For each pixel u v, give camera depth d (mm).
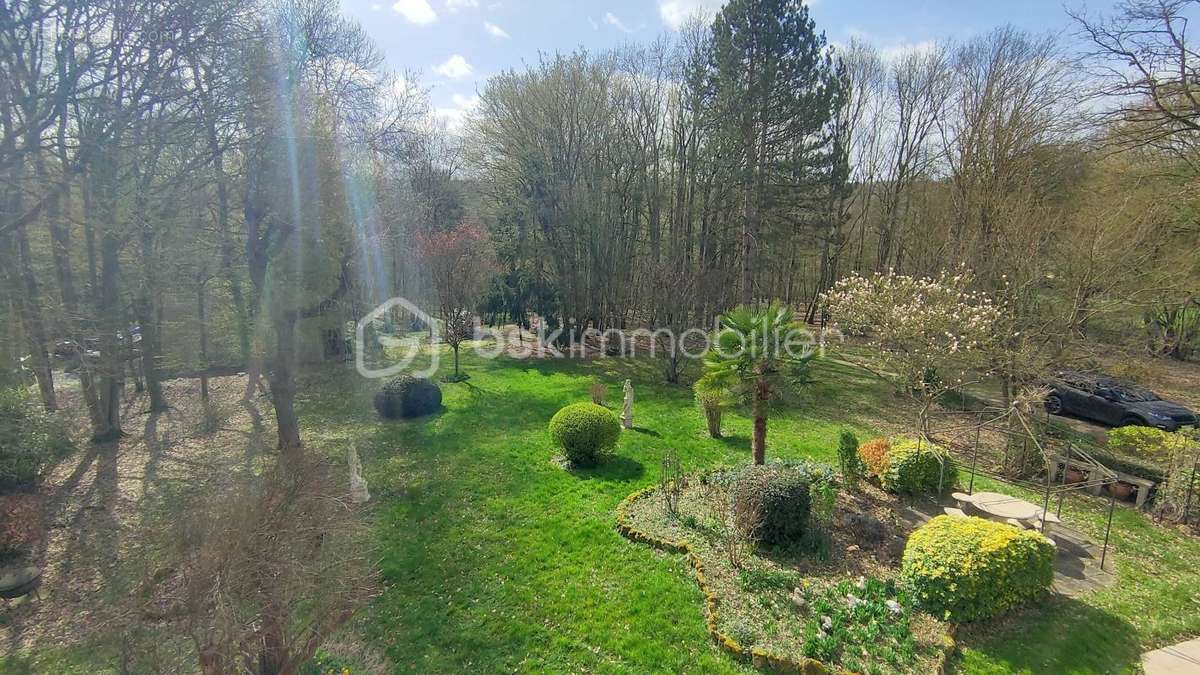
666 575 6430
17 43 7777
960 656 5195
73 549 7289
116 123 8469
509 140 23391
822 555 6699
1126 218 11281
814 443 11422
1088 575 6637
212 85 9312
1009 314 11227
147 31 8320
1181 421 11984
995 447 11516
